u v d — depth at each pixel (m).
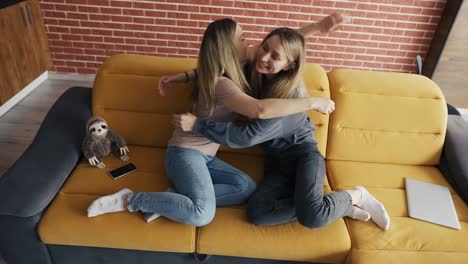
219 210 1.40
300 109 1.29
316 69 1.75
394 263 1.25
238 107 1.28
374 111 1.69
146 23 3.02
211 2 2.93
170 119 1.68
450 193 1.58
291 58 1.29
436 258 1.27
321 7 2.96
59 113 1.67
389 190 1.58
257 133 1.33
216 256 1.37
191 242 1.29
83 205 1.33
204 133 1.38
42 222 1.27
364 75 1.77
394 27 3.02
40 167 1.39
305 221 1.28
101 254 1.37
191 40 3.11
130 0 2.90
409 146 1.71
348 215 1.41
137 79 1.66
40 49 2.95
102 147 1.54
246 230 1.31
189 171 1.38
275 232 1.32
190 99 1.57
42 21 2.95
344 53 3.18
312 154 1.46
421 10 2.92
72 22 2.99
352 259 1.28
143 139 1.70
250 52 1.43
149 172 1.54
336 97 1.71
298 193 1.33
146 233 1.28
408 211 1.46
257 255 1.31
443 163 1.74
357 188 1.45
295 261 1.37
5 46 2.49
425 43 3.07
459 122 1.85
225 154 1.72
